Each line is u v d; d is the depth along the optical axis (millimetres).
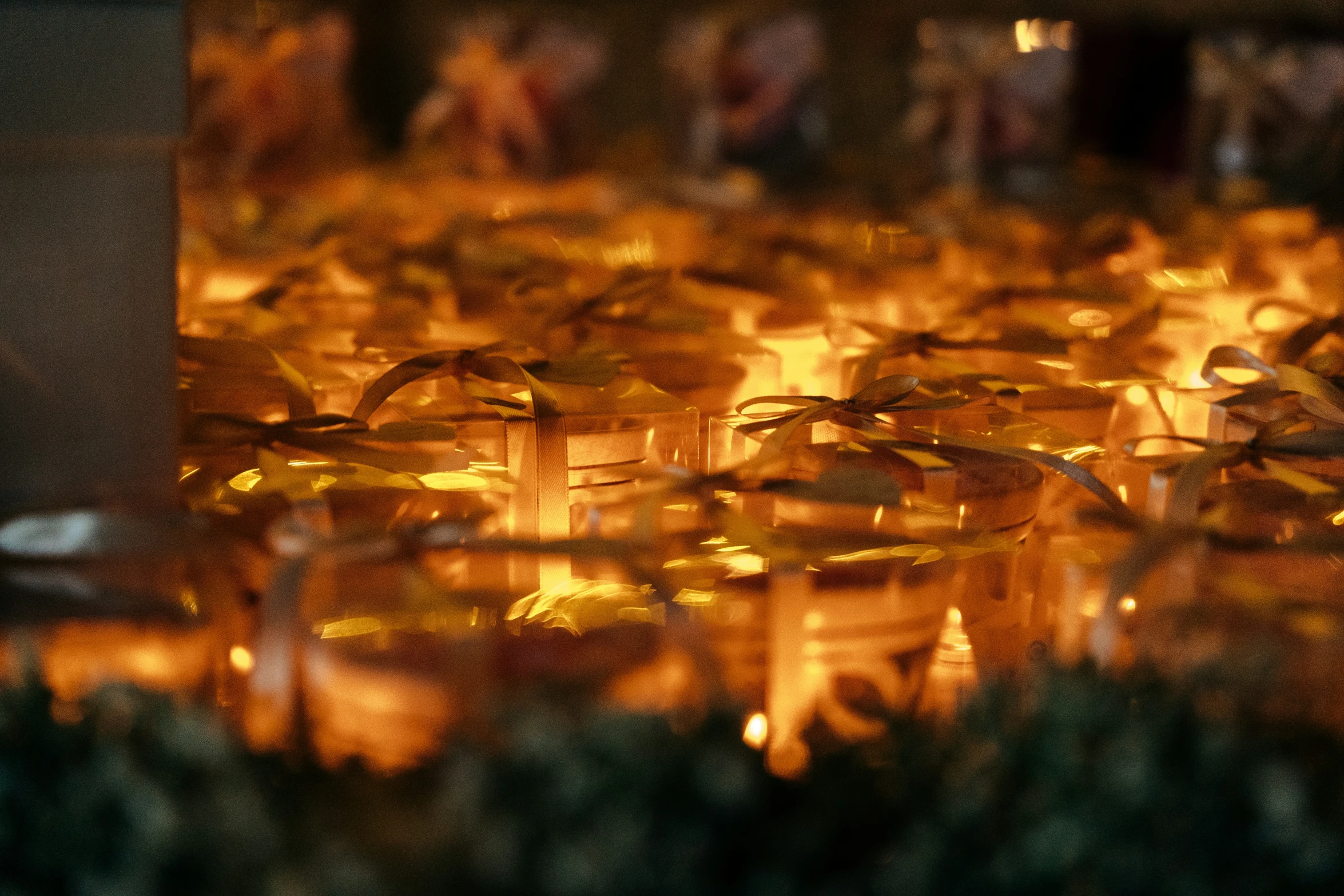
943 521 1432
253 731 1324
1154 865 1251
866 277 1890
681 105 4398
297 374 1525
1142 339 1688
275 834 1246
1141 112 3408
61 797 1263
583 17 3816
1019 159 3711
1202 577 1386
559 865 1229
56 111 1376
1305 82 2994
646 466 1504
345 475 1453
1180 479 1429
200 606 1383
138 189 1397
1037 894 1249
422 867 1236
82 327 1399
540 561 1439
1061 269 1928
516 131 4266
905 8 2742
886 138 4195
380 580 1399
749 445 1559
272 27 3789
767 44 4266
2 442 1396
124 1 1379
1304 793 1271
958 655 1431
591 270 1918
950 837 1258
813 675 1368
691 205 3135
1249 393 1547
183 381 1554
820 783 1282
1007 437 1537
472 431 1504
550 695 1301
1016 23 3646
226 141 3699
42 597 1366
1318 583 1395
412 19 4320
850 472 1425
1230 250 1952
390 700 1320
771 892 1240
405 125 4344
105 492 1409
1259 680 1322
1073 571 1442
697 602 1369
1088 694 1296
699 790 1251
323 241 1970
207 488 1455
